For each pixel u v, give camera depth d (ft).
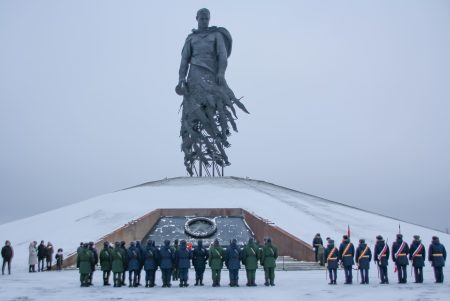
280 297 57.41
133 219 131.34
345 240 74.13
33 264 98.43
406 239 132.87
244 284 74.54
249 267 71.00
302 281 77.51
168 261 71.10
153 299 56.49
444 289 63.05
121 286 72.84
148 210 144.56
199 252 73.00
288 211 146.61
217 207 147.54
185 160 206.49
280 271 97.09
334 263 72.49
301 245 109.81
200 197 158.20
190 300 55.31
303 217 142.00
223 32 210.59
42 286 71.72
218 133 200.75
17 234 135.85
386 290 62.85
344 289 65.00
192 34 212.23
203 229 129.70
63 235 127.85
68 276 88.94
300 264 103.55
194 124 203.21
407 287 66.13
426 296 56.13
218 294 60.80
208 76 204.33
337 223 140.67
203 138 201.77
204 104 201.87
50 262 102.58
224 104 203.31
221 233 129.59
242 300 55.11
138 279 73.36
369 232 134.92
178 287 70.44
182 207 147.33
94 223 135.85
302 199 173.17
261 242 124.26
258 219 128.06
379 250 73.20
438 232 153.28
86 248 73.26
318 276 86.74
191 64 206.90
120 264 71.87
